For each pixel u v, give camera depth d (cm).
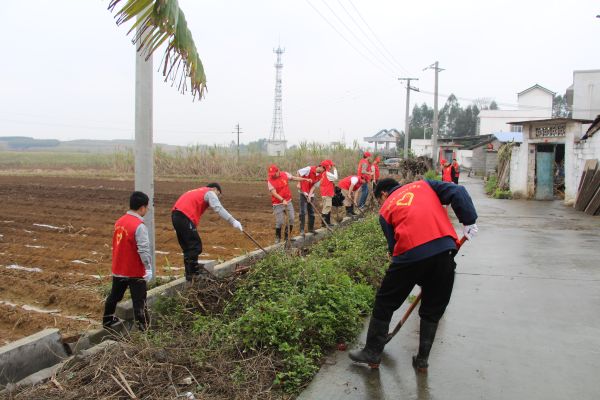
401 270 449
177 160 3569
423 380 445
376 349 466
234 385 414
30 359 470
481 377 449
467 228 463
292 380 436
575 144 1978
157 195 2141
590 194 1769
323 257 850
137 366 433
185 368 438
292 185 2861
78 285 790
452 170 2353
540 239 1179
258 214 1605
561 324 584
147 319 568
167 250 1074
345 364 481
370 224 1137
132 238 552
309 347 503
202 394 399
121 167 3922
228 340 486
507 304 662
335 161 3141
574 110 3578
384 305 464
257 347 482
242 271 691
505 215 1680
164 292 638
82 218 1466
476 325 582
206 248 1088
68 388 407
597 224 1447
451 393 420
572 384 433
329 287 588
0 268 891
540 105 6644
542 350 508
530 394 416
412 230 445
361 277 732
